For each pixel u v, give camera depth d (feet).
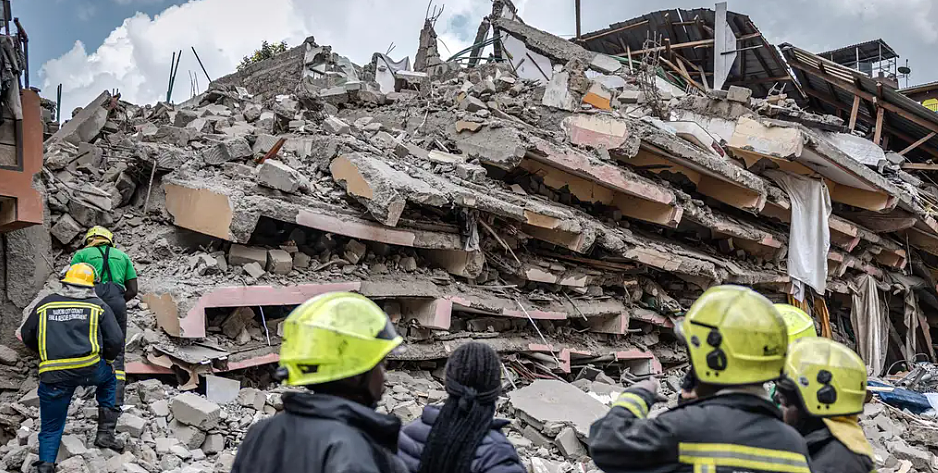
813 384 9.97
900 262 57.72
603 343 37.40
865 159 49.03
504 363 31.58
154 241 26.12
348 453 7.46
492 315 31.68
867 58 81.35
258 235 27.02
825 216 43.75
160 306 22.65
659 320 39.40
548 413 24.32
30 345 16.89
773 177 44.29
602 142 34.73
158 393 21.01
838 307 57.82
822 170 44.34
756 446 8.25
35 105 20.26
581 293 35.86
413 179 27.94
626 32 67.00
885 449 27.48
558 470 21.18
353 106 41.39
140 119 39.34
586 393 27.32
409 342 28.91
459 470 9.71
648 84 46.93
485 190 30.53
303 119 33.71
